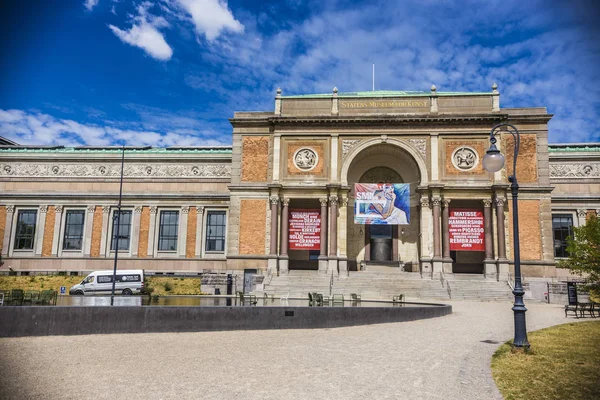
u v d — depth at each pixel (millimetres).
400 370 12867
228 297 38438
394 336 18797
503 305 35625
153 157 57625
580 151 55406
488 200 46812
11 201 57344
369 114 48781
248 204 49500
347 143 49250
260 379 11820
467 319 25016
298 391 10828
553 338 18297
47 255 56125
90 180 57750
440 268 46000
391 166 53375
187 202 56406
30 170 58281
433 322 23578
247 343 16906
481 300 40500
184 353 14945
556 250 54219
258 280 46125
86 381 11516
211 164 57312
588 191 54656
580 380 11992
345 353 15156
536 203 46594
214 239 55781
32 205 57312
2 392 10570
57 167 58219
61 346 15953
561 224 54781
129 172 57750
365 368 13070
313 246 48750
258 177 49906
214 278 46781
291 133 49594
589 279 30547
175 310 19453
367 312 22688
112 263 55562
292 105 50375
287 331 20094
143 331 19031
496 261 45781
